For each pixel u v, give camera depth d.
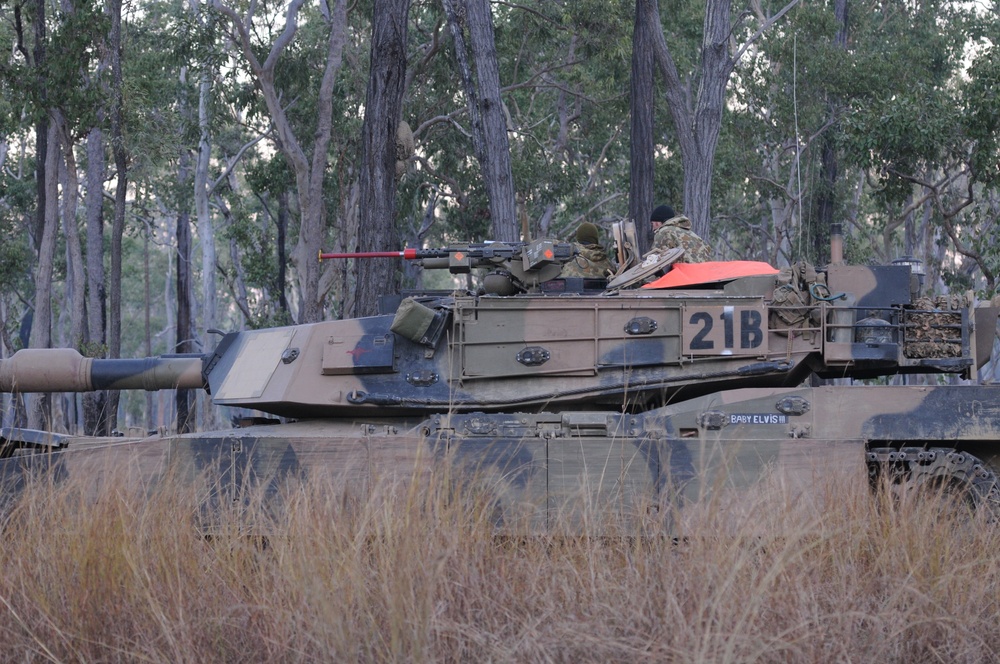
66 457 13.19
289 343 14.77
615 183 58.50
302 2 45.84
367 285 30.38
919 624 9.12
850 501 11.67
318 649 8.55
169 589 9.48
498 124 30.23
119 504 10.77
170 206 66.12
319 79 51.78
